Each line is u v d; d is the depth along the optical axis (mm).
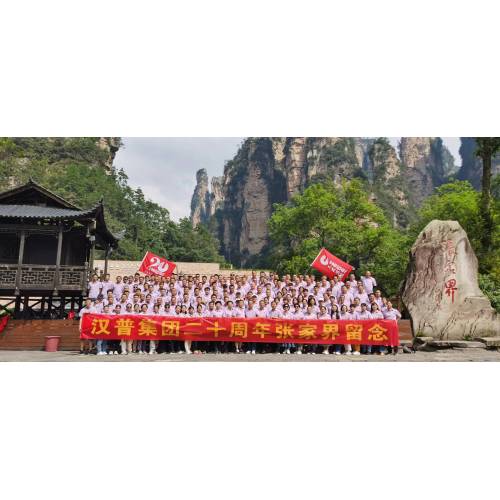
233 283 13617
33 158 61219
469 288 14234
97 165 69062
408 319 14469
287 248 44219
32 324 12734
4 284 13984
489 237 23578
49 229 14562
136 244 62625
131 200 70125
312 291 14055
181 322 11344
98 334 11125
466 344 13219
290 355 11297
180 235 72438
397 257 30422
